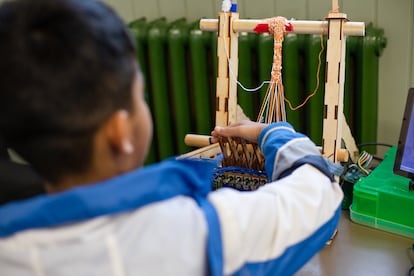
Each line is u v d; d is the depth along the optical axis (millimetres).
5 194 610
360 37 1112
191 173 387
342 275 718
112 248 326
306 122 1246
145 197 339
